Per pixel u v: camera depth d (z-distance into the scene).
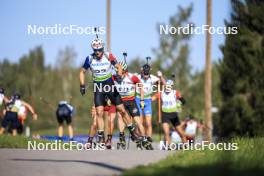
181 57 140.00
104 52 43.50
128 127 47.47
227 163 27.75
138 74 52.28
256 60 89.31
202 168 26.06
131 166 30.64
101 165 31.22
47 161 33.38
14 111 66.50
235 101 88.31
